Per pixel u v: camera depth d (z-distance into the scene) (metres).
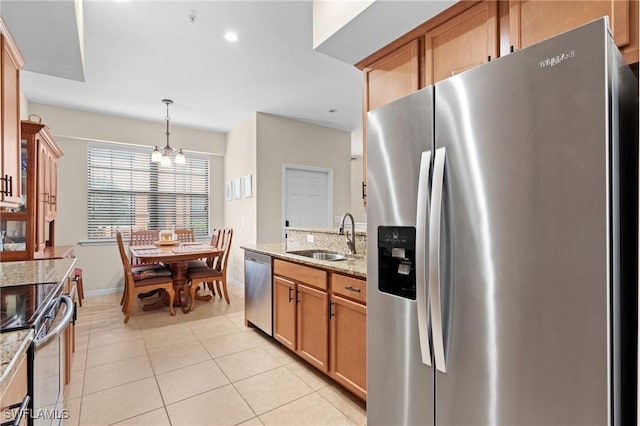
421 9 1.75
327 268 2.18
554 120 0.92
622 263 0.95
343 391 2.15
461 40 1.76
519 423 0.98
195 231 5.54
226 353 2.72
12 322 1.08
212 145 5.58
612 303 0.86
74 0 1.66
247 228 4.86
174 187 5.34
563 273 0.90
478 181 1.06
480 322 1.06
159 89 3.68
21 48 2.09
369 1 1.72
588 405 0.86
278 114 4.68
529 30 1.48
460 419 1.13
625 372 0.96
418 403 1.28
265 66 3.12
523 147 0.97
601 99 0.84
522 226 0.97
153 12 2.26
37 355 1.09
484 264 1.05
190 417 1.88
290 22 2.39
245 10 2.25
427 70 1.93
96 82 3.48
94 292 4.62
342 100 4.09
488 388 1.05
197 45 2.71
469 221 1.08
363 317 1.93
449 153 1.14
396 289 1.38
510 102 1.00
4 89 1.60
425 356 1.21
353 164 7.80
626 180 1.01
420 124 1.25
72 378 2.29
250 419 1.86
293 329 2.57
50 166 3.52
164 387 2.19
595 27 0.85
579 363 0.87
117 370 2.42
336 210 5.52
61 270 2.02
